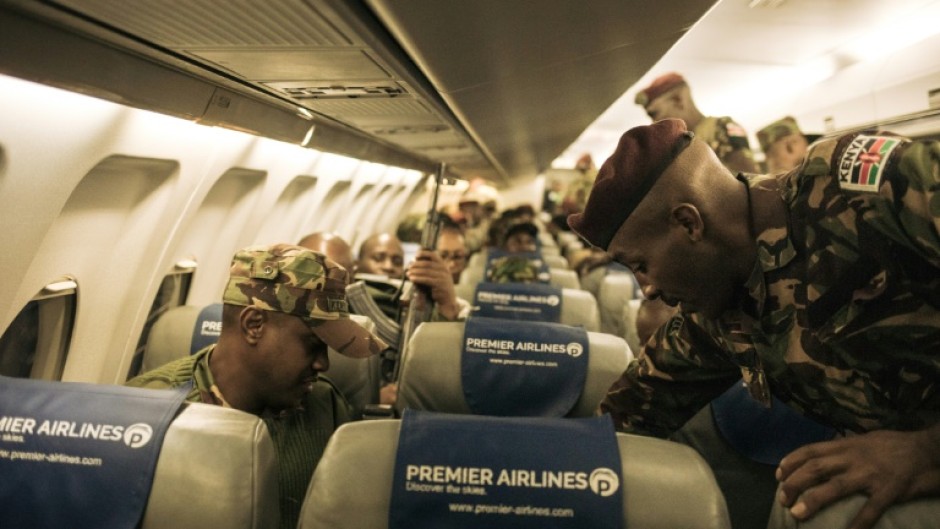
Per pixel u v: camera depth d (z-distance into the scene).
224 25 1.42
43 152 1.56
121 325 2.45
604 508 0.97
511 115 3.31
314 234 3.03
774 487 1.95
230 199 3.12
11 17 1.17
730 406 1.93
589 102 3.29
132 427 0.98
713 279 1.21
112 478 0.95
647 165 1.14
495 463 0.99
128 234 2.30
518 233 5.58
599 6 1.58
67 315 2.22
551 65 2.26
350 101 2.42
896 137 1.06
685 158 1.15
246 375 1.60
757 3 3.60
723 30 4.18
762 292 1.18
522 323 2.09
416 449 0.99
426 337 2.05
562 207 10.64
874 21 3.73
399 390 2.04
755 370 1.25
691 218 1.14
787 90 5.52
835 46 4.31
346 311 1.66
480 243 8.59
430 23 1.53
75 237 2.02
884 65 4.01
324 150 3.24
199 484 0.95
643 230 1.18
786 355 1.19
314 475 1.01
